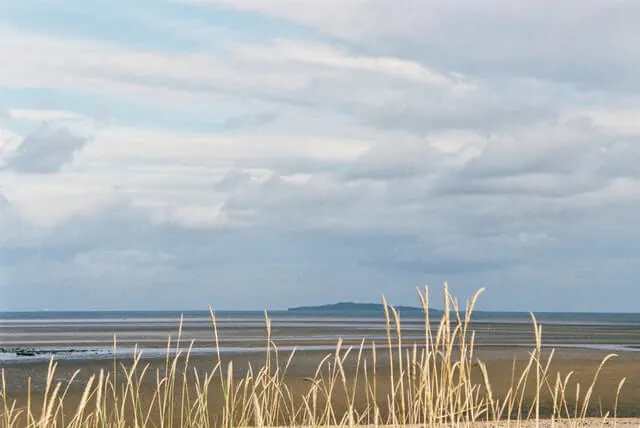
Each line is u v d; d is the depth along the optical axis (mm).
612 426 18125
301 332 126750
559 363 48031
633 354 59875
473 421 8008
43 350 71125
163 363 48125
